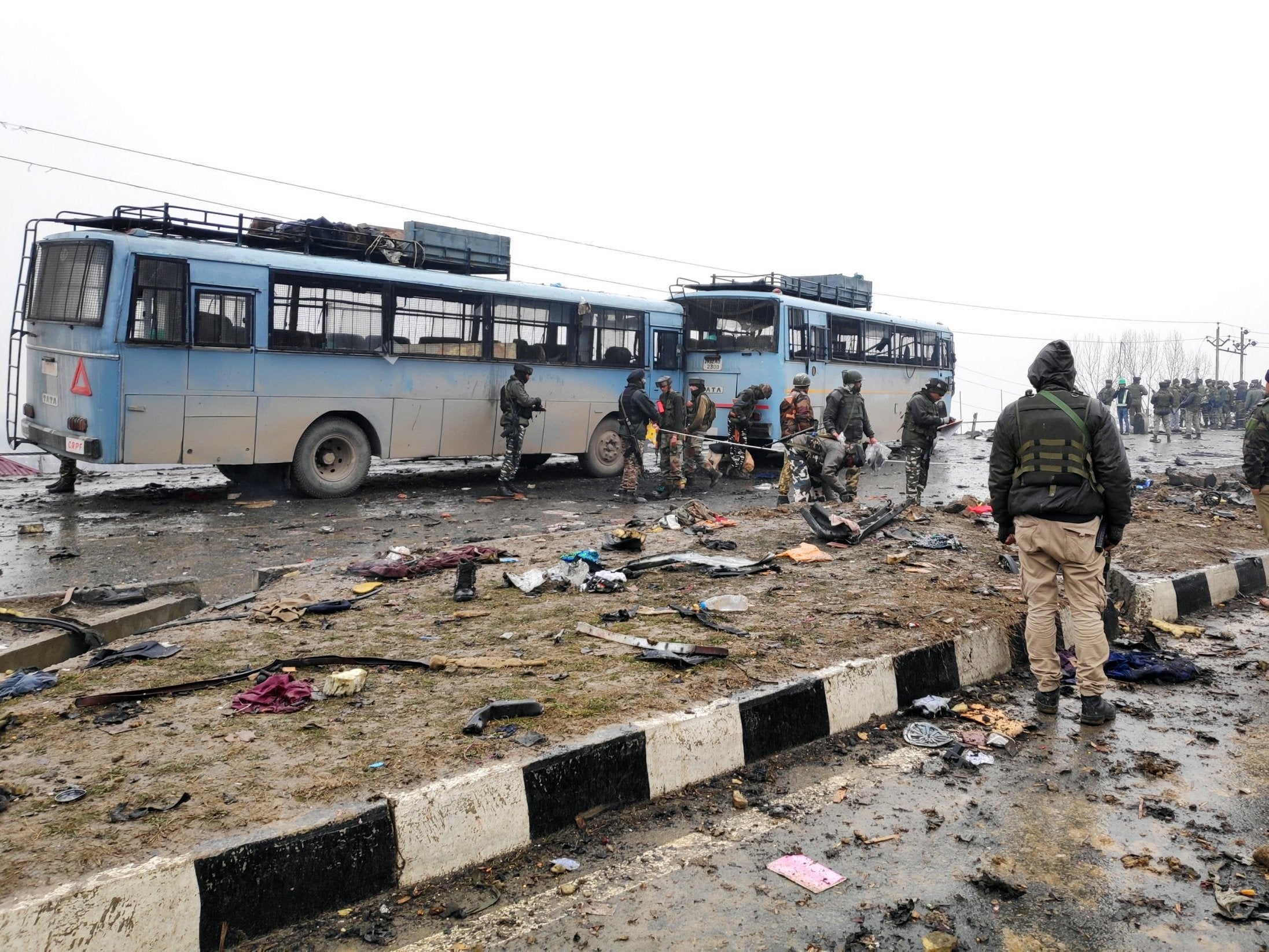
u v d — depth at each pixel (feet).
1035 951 9.14
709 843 11.37
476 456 46.32
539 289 48.57
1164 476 53.72
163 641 17.15
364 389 41.24
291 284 38.47
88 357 34.37
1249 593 25.40
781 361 56.03
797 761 14.01
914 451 38.09
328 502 40.40
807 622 18.75
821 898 10.07
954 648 17.72
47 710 13.30
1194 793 12.85
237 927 9.14
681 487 46.70
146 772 11.16
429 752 11.84
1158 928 9.55
